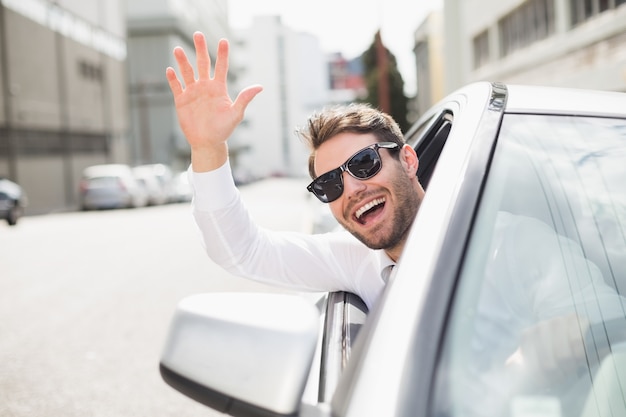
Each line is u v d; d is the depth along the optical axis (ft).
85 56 113.80
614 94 4.91
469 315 2.97
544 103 4.42
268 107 337.72
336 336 4.19
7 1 85.61
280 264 5.62
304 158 338.95
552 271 3.51
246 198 104.88
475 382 2.81
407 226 4.92
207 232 5.24
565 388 3.11
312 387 3.57
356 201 4.82
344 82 399.03
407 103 125.70
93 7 118.11
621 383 3.22
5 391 11.60
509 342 3.06
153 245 36.81
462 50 66.03
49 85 98.43
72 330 16.16
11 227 54.54
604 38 36.35
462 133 3.98
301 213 59.57
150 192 92.73
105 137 124.36
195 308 3.29
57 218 68.18
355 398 2.62
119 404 10.81
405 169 5.02
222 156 5.03
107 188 81.35
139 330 15.96
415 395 2.58
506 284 3.26
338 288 5.71
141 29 183.01
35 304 19.75
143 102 187.42
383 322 2.87
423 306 2.87
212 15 242.99
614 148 4.10
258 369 2.93
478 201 3.41
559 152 4.00
